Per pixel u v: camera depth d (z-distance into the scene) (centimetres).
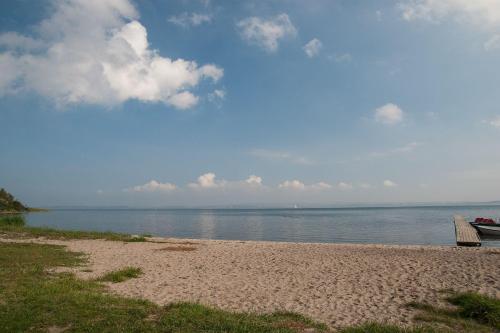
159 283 1351
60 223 6969
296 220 8175
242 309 1025
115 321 808
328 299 1141
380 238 3912
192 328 780
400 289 1259
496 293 1167
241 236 4331
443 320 920
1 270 1345
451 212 12588
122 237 2903
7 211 11781
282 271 1611
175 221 8206
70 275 1365
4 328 740
